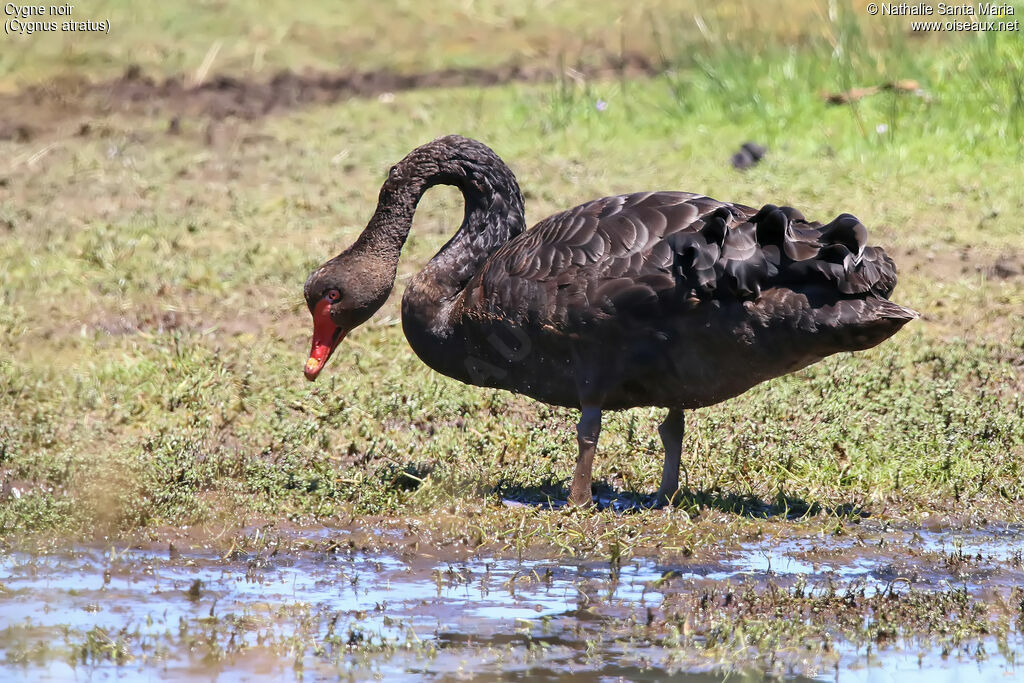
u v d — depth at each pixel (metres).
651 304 11.34
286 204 23.31
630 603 10.76
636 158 25.61
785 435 14.12
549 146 26.47
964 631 10.15
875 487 13.30
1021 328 17.75
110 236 21.22
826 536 12.25
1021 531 12.45
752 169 24.42
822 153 25.27
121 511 12.39
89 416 14.85
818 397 15.20
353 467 13.62
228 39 36.38
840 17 30.23
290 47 35.84
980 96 26.55
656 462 13.77
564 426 14.66
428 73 33.72
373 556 11.81
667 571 11.42
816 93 27.70
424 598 10.86
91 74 33.00
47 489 12.94
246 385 15.56
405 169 13.26
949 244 20.88
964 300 18.75
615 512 12.65
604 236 11.65
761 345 11.15
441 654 9.75
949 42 29.78
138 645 9.91
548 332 11.81
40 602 10.73
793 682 9.30
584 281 11.57
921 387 15.52
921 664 9.61
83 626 10.26
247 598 10.84
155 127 28.86
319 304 13.19
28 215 22.28
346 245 21.34
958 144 25.22
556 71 33.09
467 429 14.40
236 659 9.66
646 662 9.62
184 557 11.73
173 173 25.42
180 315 18.31
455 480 13.25
